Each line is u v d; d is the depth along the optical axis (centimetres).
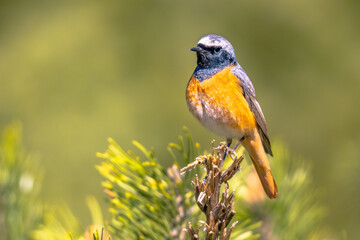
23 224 591
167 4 1382
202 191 482
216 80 795
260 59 1387
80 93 1282
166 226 534
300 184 635
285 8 1400
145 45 1345
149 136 1276
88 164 1230
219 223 466
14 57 1312
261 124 815
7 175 604
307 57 1383
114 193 533
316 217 630
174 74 1330
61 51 1314
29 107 1271
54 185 1205
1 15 1365
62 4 1379
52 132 1248
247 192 630
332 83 1370
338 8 1395
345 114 1359
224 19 1394
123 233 527
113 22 1355
